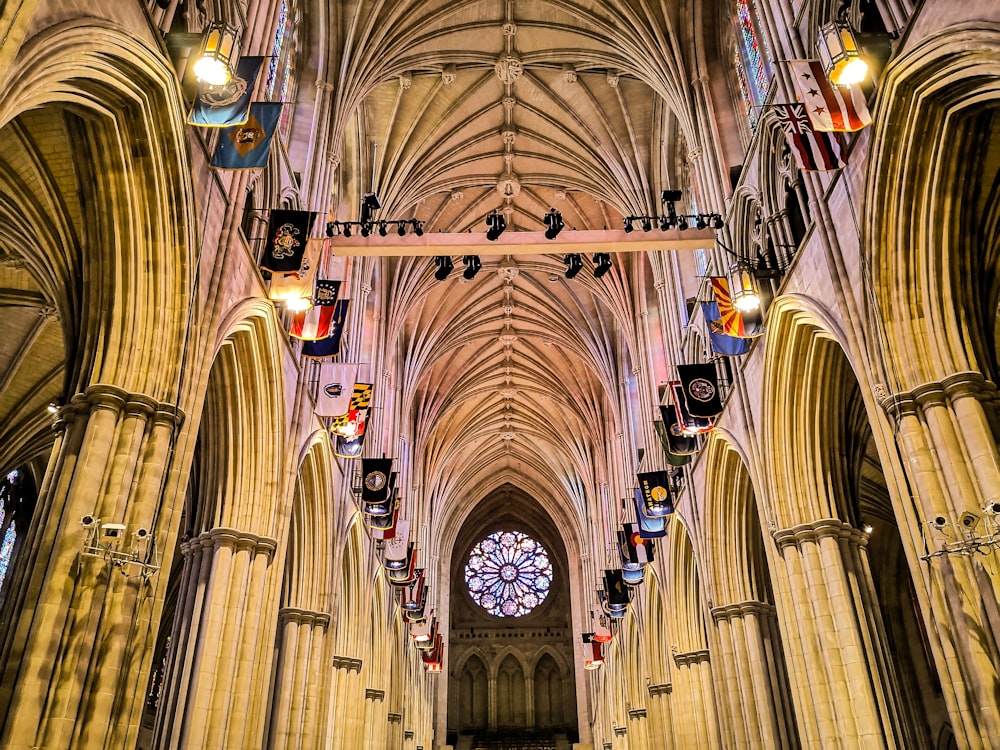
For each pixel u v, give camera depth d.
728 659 19.84
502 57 24.97
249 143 12.34
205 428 15.64
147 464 10.45
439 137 27.09
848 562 14.80
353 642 25.14
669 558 25.95
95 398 10.35
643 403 29.14
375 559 29.08
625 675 36.44
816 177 13.53
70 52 8.49
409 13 22.62
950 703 9.88
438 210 30.61
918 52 10.32
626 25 22.80
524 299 36.91
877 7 11.94
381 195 26.20
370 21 21.61
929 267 11.34
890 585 27.38
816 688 14.30
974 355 10.97
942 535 10.01
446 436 47.38
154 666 27.64
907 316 11.42
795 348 15.26
